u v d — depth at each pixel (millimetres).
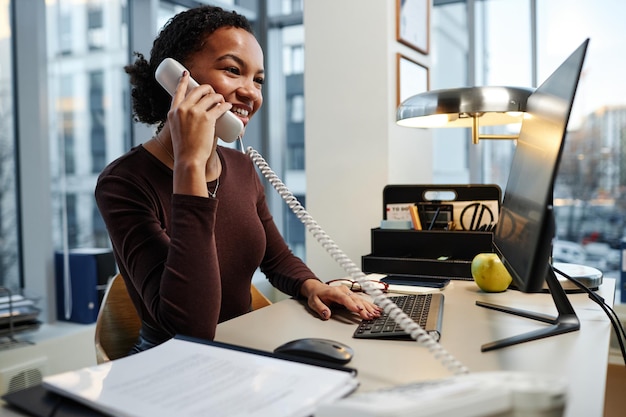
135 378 666
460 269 1575
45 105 2381
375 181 2406
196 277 941
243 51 1215
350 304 1133
